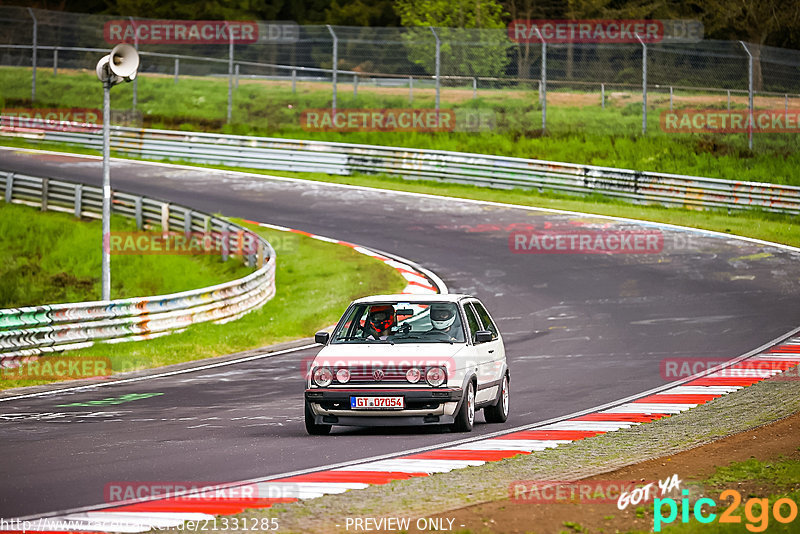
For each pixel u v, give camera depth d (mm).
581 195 137625
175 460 37188
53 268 112500
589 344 70125
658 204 132000
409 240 114125
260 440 41531
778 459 35500
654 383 55844
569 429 43344
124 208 127625
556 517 27641
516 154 157375
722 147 151375
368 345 43281
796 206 122812
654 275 95250
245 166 161875
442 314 44688
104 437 42969
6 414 50312
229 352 73500
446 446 39438
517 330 76438
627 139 156875
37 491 32000
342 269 102000
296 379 61031
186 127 176625
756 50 153750
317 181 151500
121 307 75750
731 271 96062
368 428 44906
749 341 68875
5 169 137125
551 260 102812
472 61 194625
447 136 167625
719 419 44562
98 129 172625
